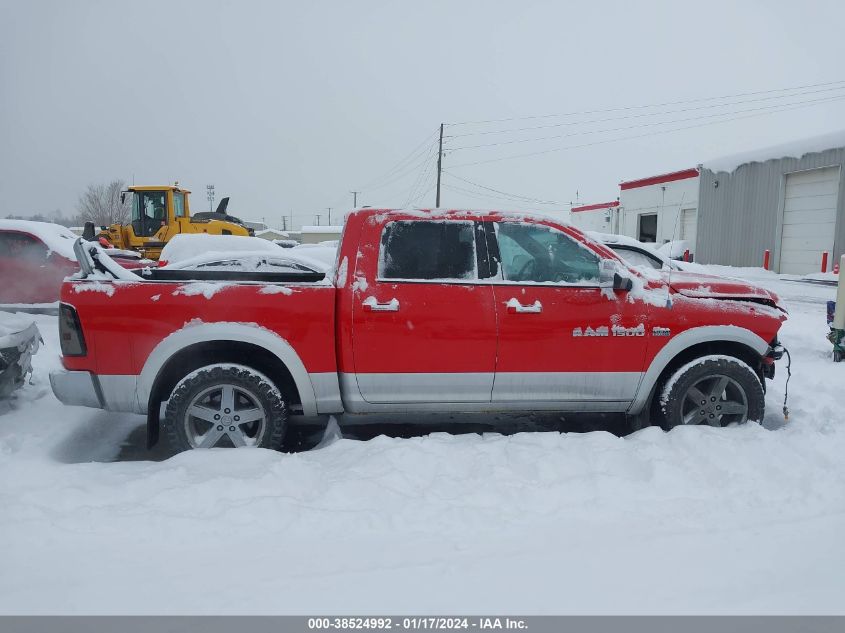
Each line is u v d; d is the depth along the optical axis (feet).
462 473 12.12
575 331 13.60
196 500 10.92
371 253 13.51
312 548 9.55
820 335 27.55
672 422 14.28
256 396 13.11
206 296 12.89
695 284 14.61
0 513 10.23
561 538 9.83
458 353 13.37
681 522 10.33
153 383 12.93
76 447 14.82
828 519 10.41
